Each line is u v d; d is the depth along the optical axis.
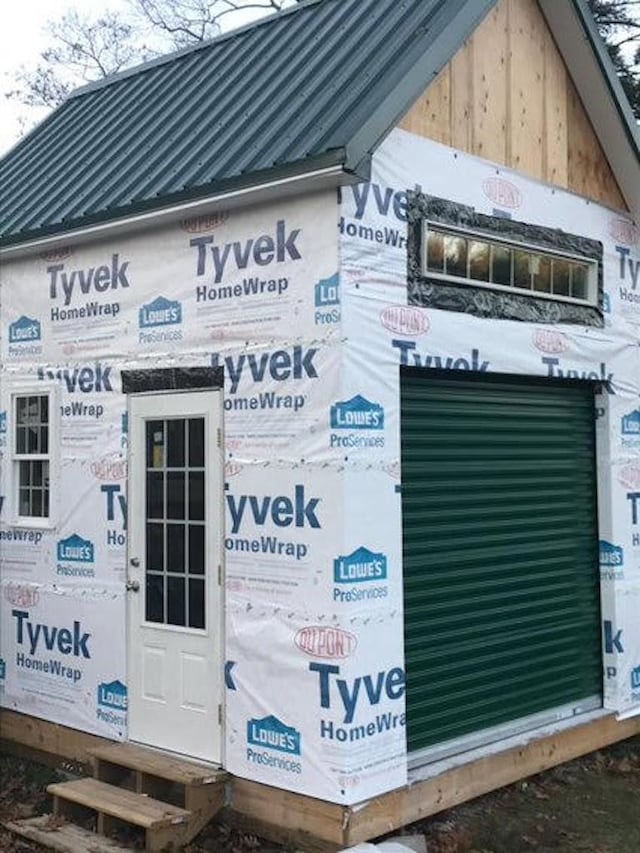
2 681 7.85
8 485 7.87
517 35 7.32
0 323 7.98
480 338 6.79
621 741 7.93
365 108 5.81
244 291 6.25
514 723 7.19
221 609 6.29
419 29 6.54
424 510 6.54
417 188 6.36
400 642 5.98
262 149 6.22
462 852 5.82
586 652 7.89
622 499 8.10
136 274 6.92
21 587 7.72
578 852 5.90
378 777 5.77
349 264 5.83
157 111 8.15
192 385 6.54
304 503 5.88
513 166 7.20
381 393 6.00
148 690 6.71
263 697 6.00
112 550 7.00
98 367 7.17
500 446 7.18
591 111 7.87
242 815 6.04
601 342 7.95
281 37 7.94
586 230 7.85
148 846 5.71
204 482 6.45
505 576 7.18
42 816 6.33
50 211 7.45
